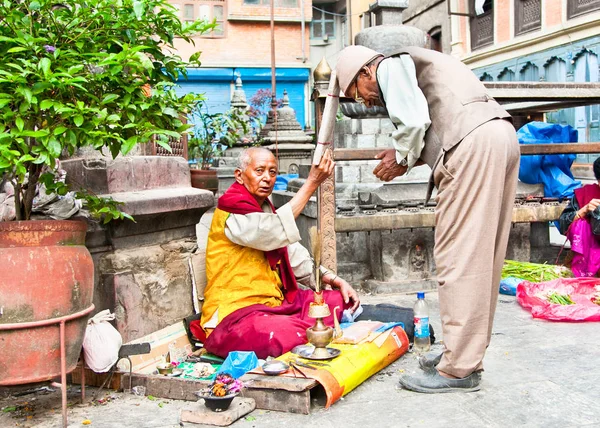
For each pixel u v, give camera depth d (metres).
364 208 5.45
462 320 2.95
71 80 2.52
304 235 6.08
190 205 4.04
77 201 3.41
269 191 3.71
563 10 13.49
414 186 5.91
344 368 3.07
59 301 2.66
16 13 2.71
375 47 6.33
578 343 3.81
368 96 3.27
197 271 4.13
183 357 3.71
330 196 4.95
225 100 26.17
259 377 2.98
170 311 3.89
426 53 3.08
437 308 4.84
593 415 2.71
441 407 2.86
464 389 3.04
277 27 26.39
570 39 13.40
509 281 5.24
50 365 2.67
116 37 3.03
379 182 6.30
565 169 6.59
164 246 3.95
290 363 3.06
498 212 2.91
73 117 2.59
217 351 3.55
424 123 2.94
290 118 14.28
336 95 3.56
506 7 15.95
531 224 6.39
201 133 9.62
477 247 2.90
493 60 16.72
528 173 6.47
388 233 5.43
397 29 6.34
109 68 2.85
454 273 2.94
